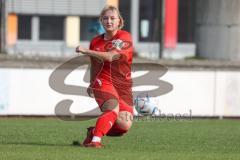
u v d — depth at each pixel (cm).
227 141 4003
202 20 10281
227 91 6488
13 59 7775
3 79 6122
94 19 14375
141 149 3403
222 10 10038
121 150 3259
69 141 3825
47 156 2917
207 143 3853
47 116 6188
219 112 6469
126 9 14388
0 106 6138
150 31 14375
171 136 4241
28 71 6156
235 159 2978
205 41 10244
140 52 13962
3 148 3241
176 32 14225
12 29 13362
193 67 7150
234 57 10044
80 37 14350
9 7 13725
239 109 6519
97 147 3253
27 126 4972
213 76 6431
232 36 10044
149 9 14412
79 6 14262
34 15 14012
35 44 13975
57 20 14238
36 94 6169
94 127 3288
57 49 14125
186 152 3281
